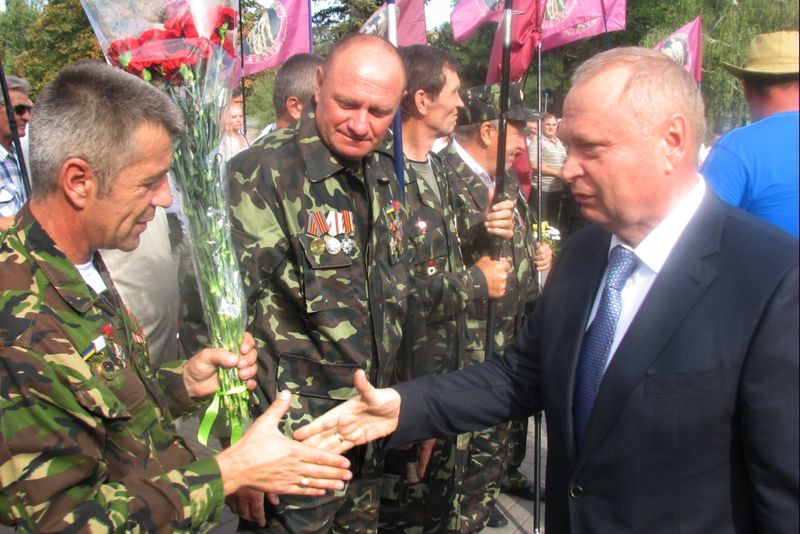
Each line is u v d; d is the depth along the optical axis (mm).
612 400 1511
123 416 1508
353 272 2197
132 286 2678
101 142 1463
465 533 3365
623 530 1521
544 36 5488
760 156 1830
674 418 1441
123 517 1426
